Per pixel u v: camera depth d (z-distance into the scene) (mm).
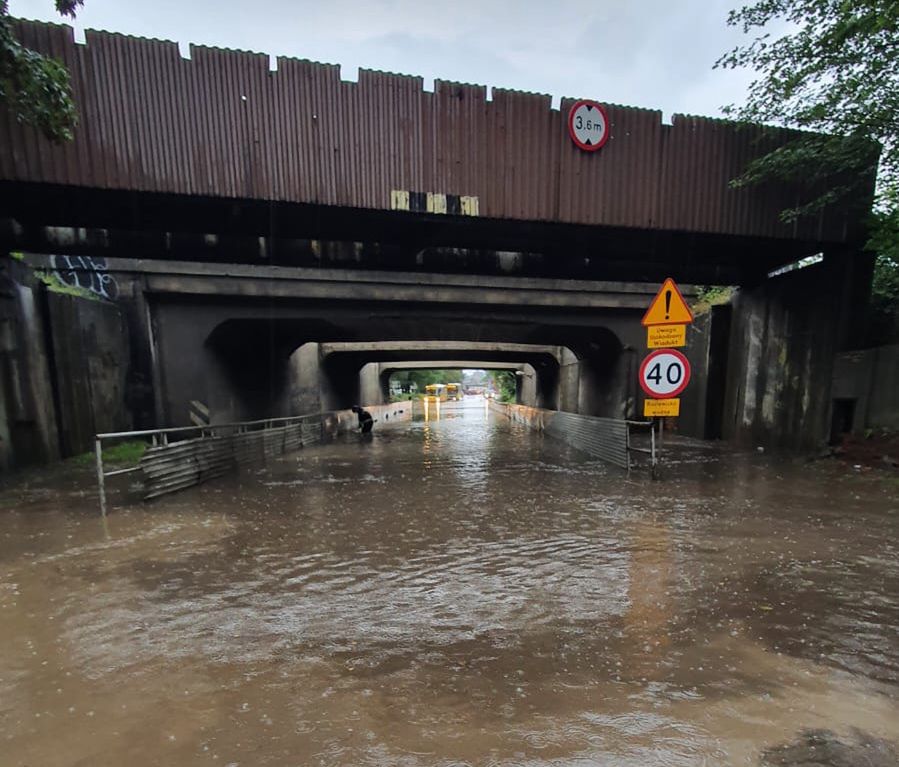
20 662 3338
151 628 3811
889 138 9359
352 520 7004
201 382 14492
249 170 8555
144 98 8094
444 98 9164
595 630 3746
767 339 13367
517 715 2752
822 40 8758
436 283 15125
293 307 14984
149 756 2461
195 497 8586
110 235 10891
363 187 8992
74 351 11961
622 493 8602
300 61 8641
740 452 13172
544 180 9633
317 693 2973
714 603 4188
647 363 9367
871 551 5426
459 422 33188
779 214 10523
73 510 7469
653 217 10102
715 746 2500
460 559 5363
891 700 2883
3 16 6074
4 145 7578
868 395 10188
